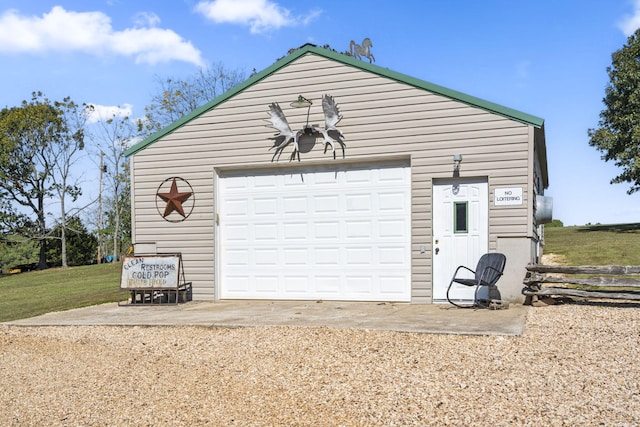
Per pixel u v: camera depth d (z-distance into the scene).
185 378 5.81
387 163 10.38
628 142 26.91
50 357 6.93
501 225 9.48
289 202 11.02
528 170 9.36
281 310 9.56
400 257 10.28
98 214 35.97
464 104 9.73
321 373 5.73
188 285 11.43
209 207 11.34
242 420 4.63
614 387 4.96
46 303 13.45
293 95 10.84
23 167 35.47
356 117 10.39
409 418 4.50
